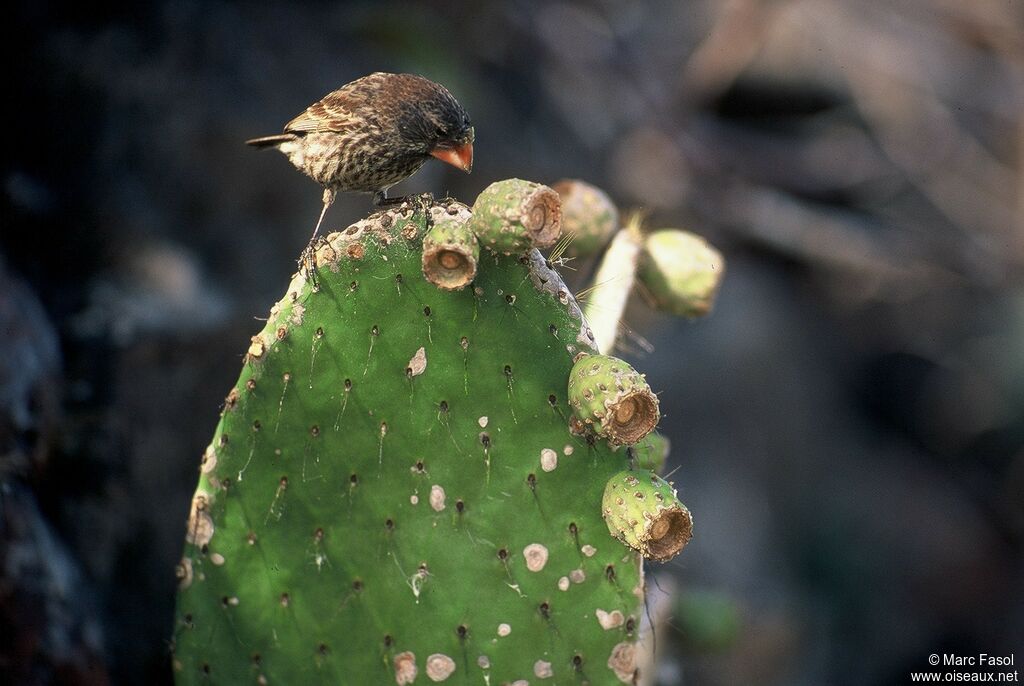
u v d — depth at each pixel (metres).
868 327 21.52
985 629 19.20
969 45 21.06
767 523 16.69
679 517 4.88
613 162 17.67
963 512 20.44
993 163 21.45
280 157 11.86
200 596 5.38
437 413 5.12
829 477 19.11
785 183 20.69
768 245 20.17
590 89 18.45
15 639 6.34
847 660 17.91
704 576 14.65
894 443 21.66
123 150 11.10
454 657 5.33
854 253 20.45
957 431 21.42
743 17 18.55
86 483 8.36
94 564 8.07
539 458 5.13
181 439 9.34
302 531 5.31
